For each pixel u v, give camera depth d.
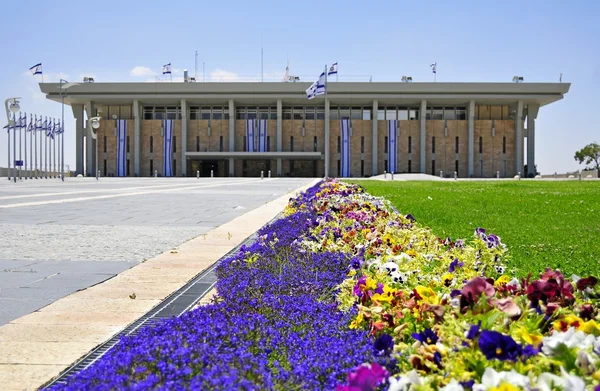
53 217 15.70
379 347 3.49
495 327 3.17
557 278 3.94
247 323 4.29
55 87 79.69
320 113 85.12
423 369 3.02
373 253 7.08
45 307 5.80
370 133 84.00
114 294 6.38
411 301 3.94
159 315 5.52
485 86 79.31
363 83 79.38
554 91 79.00
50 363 4.16
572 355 2.73
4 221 14.47
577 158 104.25
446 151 83.38
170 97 80.81
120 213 17.17
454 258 6.50
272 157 82.44
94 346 4.55
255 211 17.77
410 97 79.81
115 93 80.81
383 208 12.45
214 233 12.02
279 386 3.08
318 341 3.94
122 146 83.94
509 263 7.96
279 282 6.00
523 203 20.86
